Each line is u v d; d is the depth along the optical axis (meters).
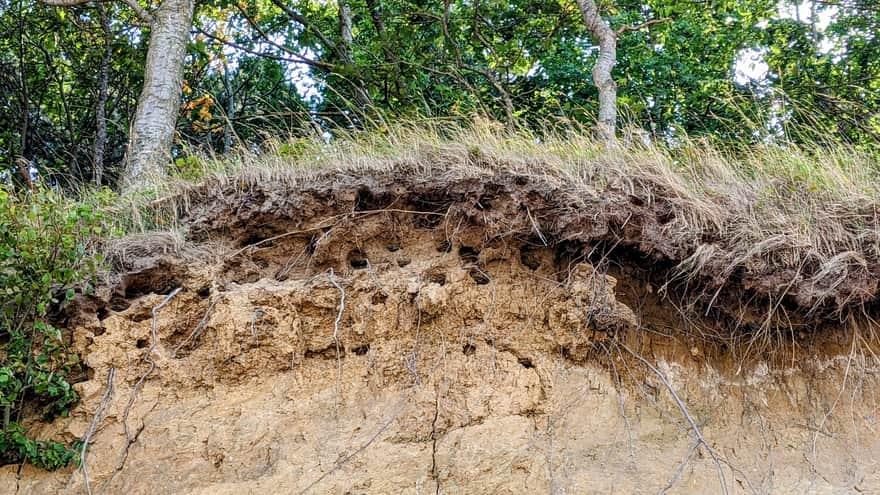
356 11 10.45
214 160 5.14
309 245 4.53
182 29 6.80
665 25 11.76
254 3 10.47
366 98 9.09
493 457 3.82
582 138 5.12
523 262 4.48
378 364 4.08
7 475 3.55
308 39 9.95
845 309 4.47
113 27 10.61
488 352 4.19
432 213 4.54
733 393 4.33
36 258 3.71
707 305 4.48
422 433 3.88
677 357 4.39
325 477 3.66
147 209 4.75
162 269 4.29
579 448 3.95
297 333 4.12
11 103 10.48
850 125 8.71
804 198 4.72
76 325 3.96
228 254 4.45
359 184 4.52
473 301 4.28
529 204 4.39
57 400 3.75
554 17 10.58
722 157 5.21
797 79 11.16
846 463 4.09
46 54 10.38
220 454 3.73
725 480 3.94
